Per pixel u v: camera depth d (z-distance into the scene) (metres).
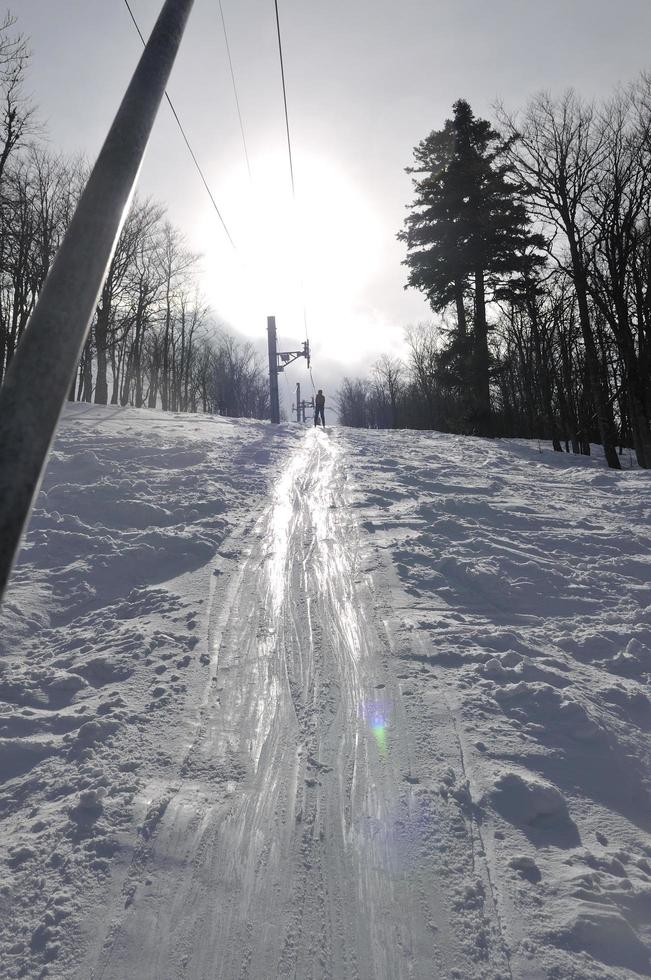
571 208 19.52
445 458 15.91
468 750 3.64
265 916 2.53
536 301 29.69
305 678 4.51
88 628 5.45
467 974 2.27
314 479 11.38
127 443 13.02
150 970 2.28
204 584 6.33
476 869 2.77
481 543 7.52
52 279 1.31
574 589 6.42
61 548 7.16
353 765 3.51
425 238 32.03
